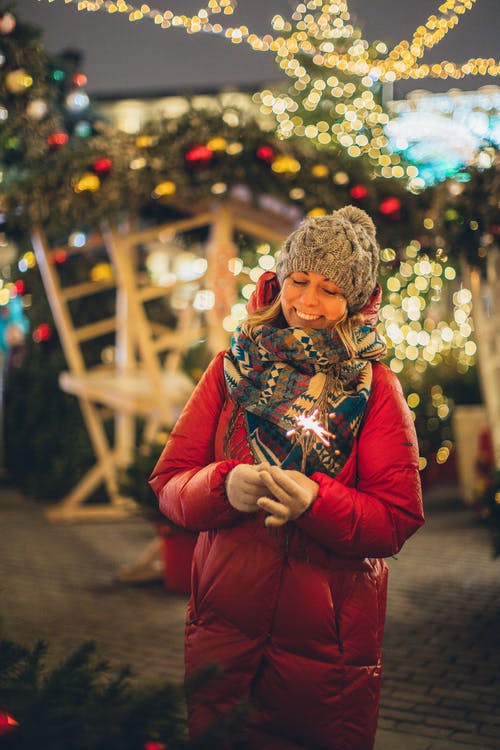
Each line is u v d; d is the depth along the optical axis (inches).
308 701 85.3
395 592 227.6
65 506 330.3
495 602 218.1
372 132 321.4
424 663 174.4
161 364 351.3
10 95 233.6
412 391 368.5
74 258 343.3
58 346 327.0
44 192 241.1
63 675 69.8
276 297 96.5
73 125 266.5
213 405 93.4
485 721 146.0
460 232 235.8
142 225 314.5
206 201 251.6
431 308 401.4
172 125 238.5
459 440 354.6
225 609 87.5
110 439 355.3
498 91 317.7
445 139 242.5
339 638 86.2
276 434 86.1
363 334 89.5
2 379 407.2
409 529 85.9
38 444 367.6
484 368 255.9
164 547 228.4
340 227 89.7
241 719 69.2
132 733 63.3
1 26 229.0
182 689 66.2
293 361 86.7
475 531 303.6
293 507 79.1
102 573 249.9
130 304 275.4
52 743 61.6
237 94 425.1
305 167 232.5
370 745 88.0
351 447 86.1
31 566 258.1
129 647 181.8
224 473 84.1
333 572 87.0
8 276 381.1
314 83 331.6
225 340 259.9
